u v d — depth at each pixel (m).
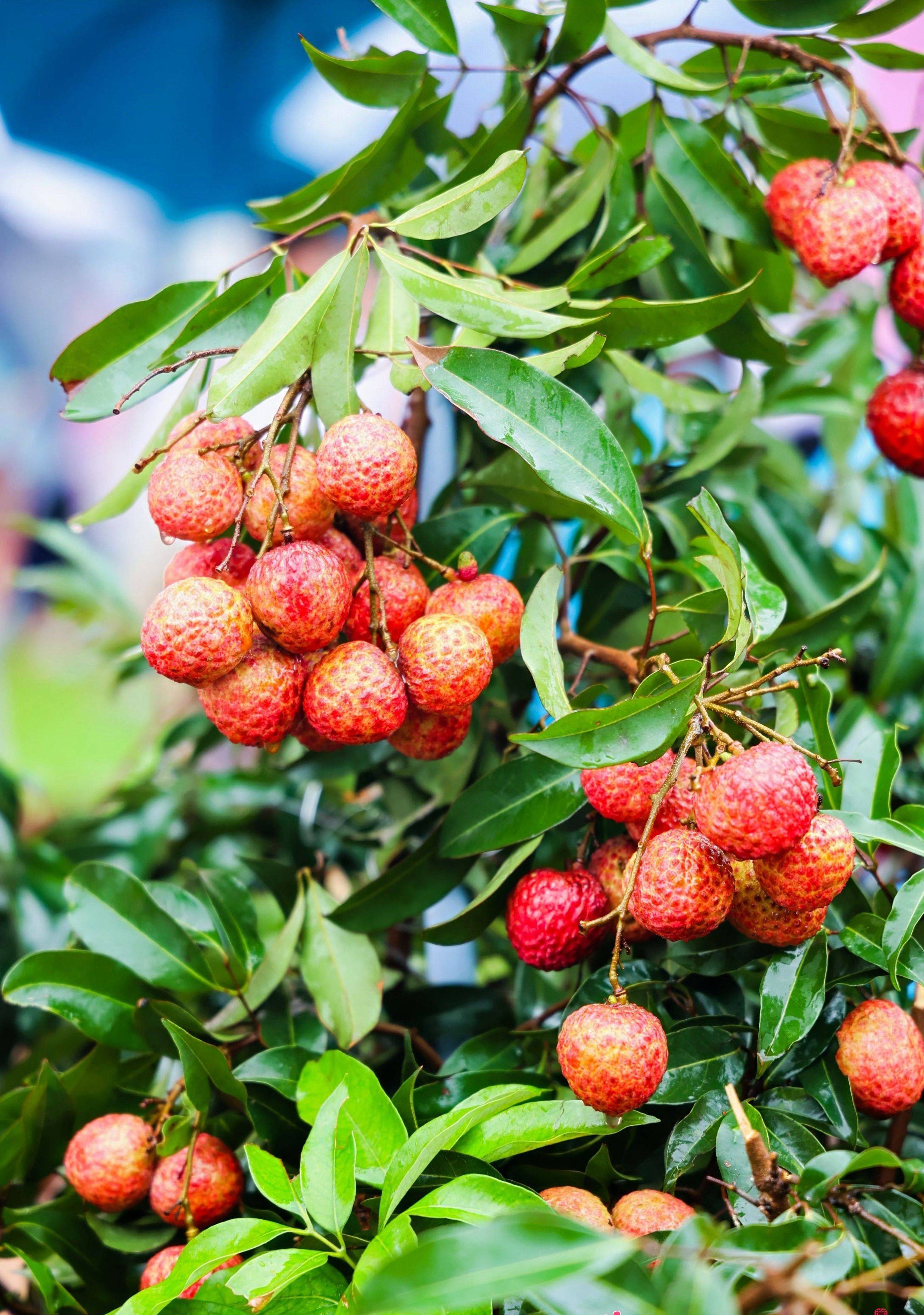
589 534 0.96
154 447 0.88
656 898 0.75
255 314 0.85
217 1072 0.82
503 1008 0.90
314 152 1.51
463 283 0.81
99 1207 0.84
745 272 0.96
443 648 0.77
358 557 0.81
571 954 0.81
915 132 0.93
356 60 0.87
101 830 1.08
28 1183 0.87
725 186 0.91
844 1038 0.79
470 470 0.96
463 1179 0.73
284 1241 0.79
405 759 0.93
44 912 1.05
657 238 0.86
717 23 1.19
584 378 0.92
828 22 0.90
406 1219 0.73
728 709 0.77
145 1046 0.86
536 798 0.83
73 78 1.42
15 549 1.74
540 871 0.82
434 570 0.89
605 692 0.89
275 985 0.87
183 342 0.81
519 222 0.99
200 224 1.76
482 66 1.17
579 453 0.78
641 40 0.91
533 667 0.77
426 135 0.90
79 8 1.38
